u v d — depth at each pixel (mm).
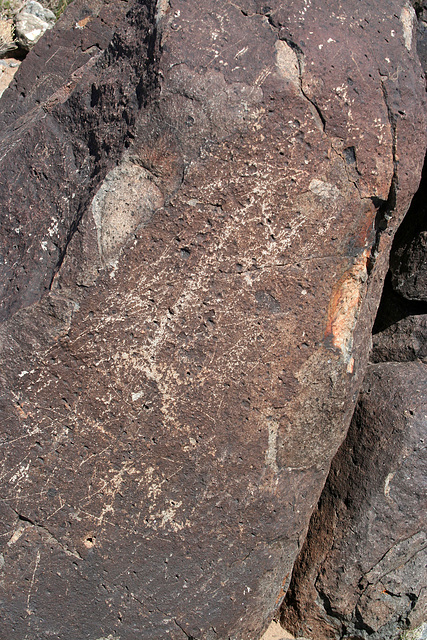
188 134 1942
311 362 2107
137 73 2008
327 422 2182
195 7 1958
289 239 2016
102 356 2027
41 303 2012
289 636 2467
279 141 1952
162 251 1992
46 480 2070
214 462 2115
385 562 2371
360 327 2182
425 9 2316
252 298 2037
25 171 2240
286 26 1946
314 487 2242
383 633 2393
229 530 2164
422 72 2107
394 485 2359
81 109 2150
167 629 2191
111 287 2000
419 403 2381
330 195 2006
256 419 2109
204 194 1967
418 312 2588
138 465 2092
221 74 1934
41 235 2152
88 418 2055
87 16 2580
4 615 2111
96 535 2113
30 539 2088
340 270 2078
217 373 2066
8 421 2033
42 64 2615
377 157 2016
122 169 1993
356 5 2008
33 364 2016
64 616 2141
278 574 2264
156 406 2064
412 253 2529
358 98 1976
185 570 2166
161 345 2035
